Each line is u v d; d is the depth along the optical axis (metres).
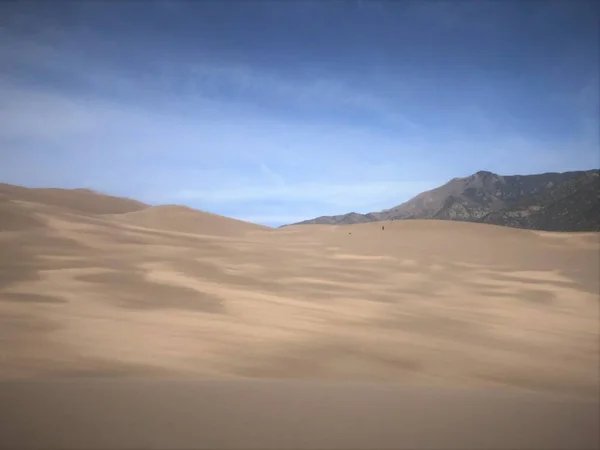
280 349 16.52
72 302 20.61
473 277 41.75
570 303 33.62
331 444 6.49
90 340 15.17
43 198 97.50
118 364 12.84
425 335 21.44
